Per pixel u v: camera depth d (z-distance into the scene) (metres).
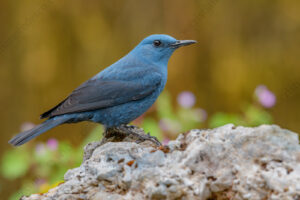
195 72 17.03
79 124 14.91
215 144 5.75
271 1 17.44
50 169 10.52
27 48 16.78
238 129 5.92
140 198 5.68
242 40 17.44
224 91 17.03
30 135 8.77
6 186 14.00
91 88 9.52
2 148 16.16
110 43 17.05
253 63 17.17
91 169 6.32
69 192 6.14
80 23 17.05
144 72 9.79
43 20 16.89
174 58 16.91
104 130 9.69
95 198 5.98
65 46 16.95
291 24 17.31
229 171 5.52
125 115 9.61
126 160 6.14
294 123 16.64
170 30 16.95
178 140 6.30
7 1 16.92
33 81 16.72
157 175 5.67
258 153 5.56
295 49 17.30
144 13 17.03
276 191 5.09
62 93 16.78
